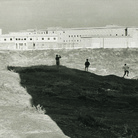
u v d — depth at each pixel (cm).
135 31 12275
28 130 961
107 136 1112
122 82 3428
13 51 8412
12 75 2627
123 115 1677
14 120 1053
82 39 12644
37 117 1156
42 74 3094
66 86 2472
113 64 7219
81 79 3105
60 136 937
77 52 8412
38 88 2180
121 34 14312
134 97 2341
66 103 1855
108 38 12125
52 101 1831
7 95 1623
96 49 8606
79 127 1149
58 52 8525
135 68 6562
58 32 15125
